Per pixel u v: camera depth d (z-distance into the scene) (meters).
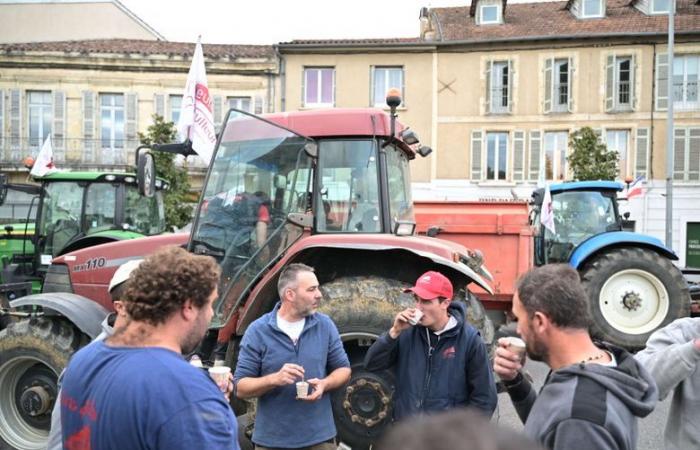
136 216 8.61
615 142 18.33
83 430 1.60
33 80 18.91
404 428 0.82
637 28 18.48
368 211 4.07
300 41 19.03
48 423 4.24
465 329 2.86
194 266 1.79
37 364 4.27
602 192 8.32
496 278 7.09
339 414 3.68
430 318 2.81
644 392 1.62
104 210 8.27
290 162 4.07
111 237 7.88
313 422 3.01
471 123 18.73
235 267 3.98
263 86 19.00
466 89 18.73
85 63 18.83
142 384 1.56
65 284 5.02
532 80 18.52
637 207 18.09
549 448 1.54
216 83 18.98
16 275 8.12
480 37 19.06
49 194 8.30
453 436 0.76
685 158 17.98
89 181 8.24
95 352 1.72
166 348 1.70
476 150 18.75
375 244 3.74
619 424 1.50
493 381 2.87
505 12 20.73
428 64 18.80
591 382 1.58
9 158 18.88
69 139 18.97
